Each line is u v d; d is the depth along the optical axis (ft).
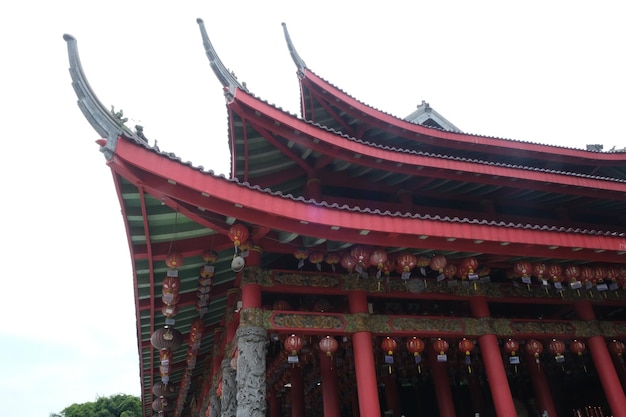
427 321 40.22
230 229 31.99
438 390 50.08
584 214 61.98
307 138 45.73
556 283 41.32
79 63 26.50
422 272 39.22
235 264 31.53
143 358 59.72
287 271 37.35
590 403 74.13
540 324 43.96
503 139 61.57
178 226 32.76
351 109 58.54
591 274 41.75
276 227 31.58
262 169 48.88
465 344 41.29
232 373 40.78
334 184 51.24
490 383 39.99
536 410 70.69
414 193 54.65
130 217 31.27
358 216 33.45
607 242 39.91
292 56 60.03
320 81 57.77
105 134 26.18
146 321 46.62
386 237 34.81
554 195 57.00
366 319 37.63
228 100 42.78
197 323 46.70
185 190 28.86
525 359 56.13
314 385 71.77
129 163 26.66
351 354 51.21
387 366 62.13
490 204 56.59
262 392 32.32
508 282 46.06
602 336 45.52
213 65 43.21
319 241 33.91
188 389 72.02
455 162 50.83
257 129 44.91
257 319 34.53
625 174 67.72
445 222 35.78
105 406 277.44
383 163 49.16
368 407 33.99
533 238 37.76
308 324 36.01
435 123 72.84
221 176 29.68
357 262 35.50
